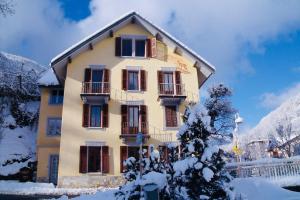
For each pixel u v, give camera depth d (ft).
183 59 85.25
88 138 75.05
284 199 39.60
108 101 78.59
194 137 34.83
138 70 82.79
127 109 78.54
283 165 55.26
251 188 41.70
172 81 83.61
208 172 31.78
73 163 72.90
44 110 89.92
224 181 33.53
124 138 75.56
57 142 87.15
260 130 256.93
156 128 77.97
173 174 33.71
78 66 80.59
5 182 77.36
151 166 39.60
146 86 81.41
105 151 74.43
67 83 78.64
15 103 105.81
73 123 75.72
